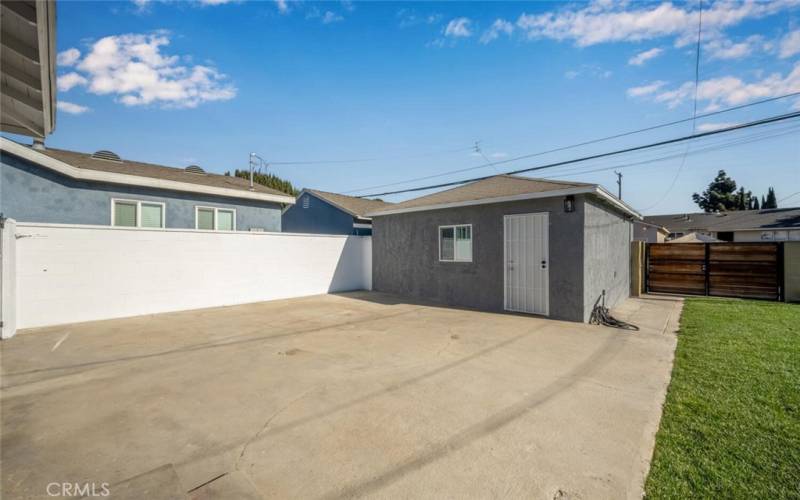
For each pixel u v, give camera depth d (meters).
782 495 2.18
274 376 4.42
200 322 7.73
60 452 2.71
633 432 3.02
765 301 10.20
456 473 2.46
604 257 8.85
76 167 9.45
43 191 9.13
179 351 5.53
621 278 10.62
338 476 2.43
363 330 6.96
